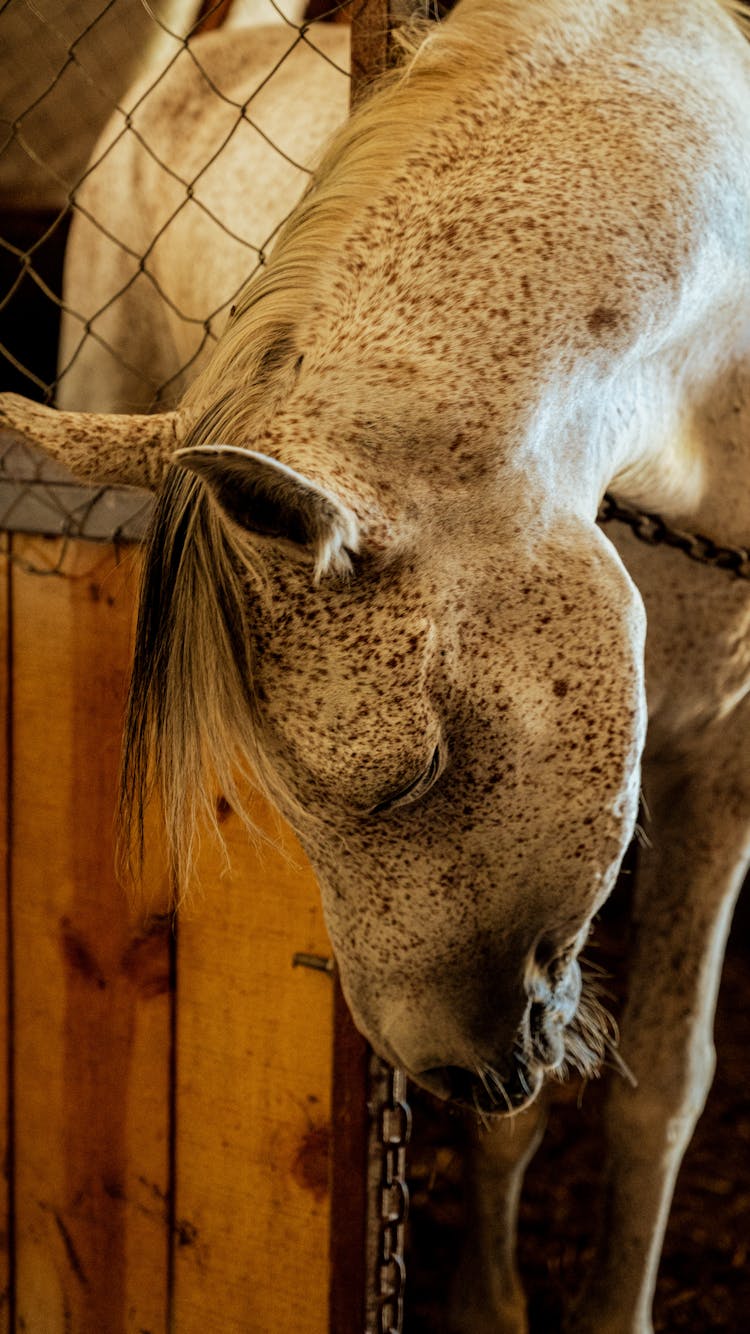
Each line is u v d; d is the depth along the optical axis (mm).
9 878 1658
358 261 1078
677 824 1660
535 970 1175
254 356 1053
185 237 1970
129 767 1091
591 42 1215
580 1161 2354
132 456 1052
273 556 961
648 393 1215
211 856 1443
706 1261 2123
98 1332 1679
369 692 987
